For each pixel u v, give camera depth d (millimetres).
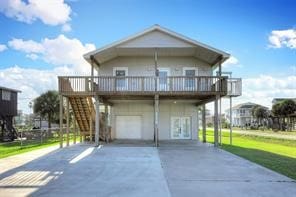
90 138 21484
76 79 18375
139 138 23328
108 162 12352
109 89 19375
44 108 38375
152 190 7688
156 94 18516
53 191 7598
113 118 23500
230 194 7309
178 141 22266
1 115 29438
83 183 8500
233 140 28234
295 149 18781
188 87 20531
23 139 22406
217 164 11906
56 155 14523
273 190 7711
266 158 13867
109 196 7129
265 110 67000
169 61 22609
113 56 22078
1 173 10000
